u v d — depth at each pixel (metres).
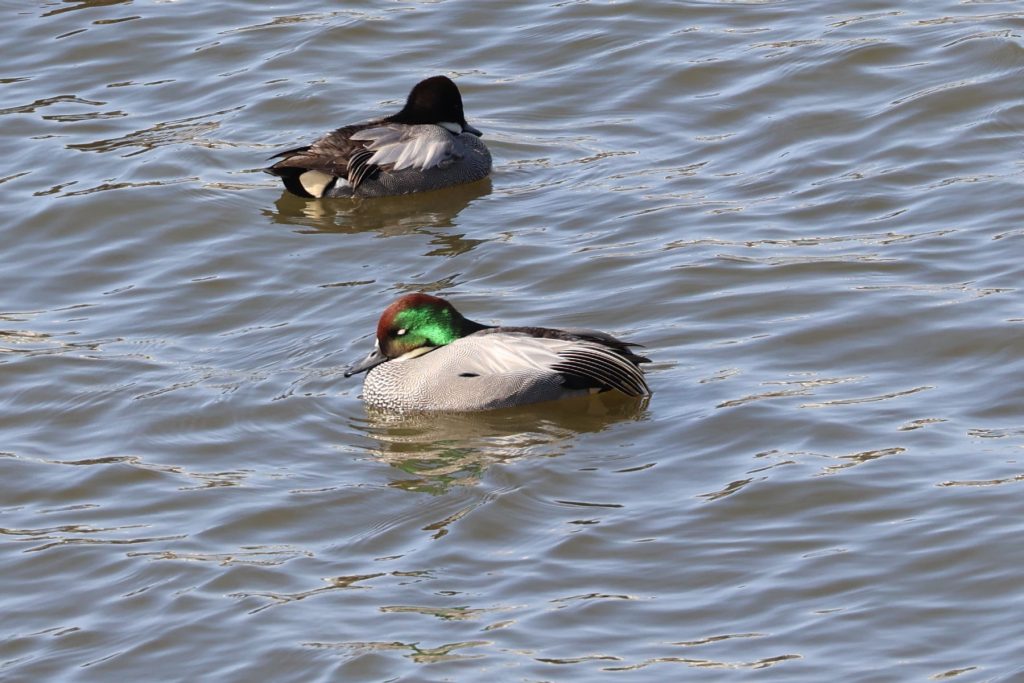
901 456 13.59
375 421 15.05
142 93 23.00
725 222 18.48
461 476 13.88
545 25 24.11
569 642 11.36
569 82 22.62
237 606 12.13
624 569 12.28
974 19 23.02
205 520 13.43
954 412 14.30
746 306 16.52
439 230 19.19
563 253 18.08
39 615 12.32
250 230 19.41
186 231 19.39
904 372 15.10
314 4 25.31
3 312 17.62
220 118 22.22
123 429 15.02
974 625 11.31
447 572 12.40
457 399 15.02
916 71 21.69
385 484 13.83
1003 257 17.08
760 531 12.69
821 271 17.09
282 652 11.48
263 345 16.56
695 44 23.17
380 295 17.42
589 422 14.71
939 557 12.13
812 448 13.86
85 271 18.55
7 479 14.24
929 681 10.68
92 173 20.77
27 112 22.47
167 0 25.67
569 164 20.66
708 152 20.52
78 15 25.14
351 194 20.30
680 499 13.24
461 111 21.28
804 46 22.64
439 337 15.41
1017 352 15.17
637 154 20.67
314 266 18.36
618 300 16.86
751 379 15.16
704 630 11.45
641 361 14.94
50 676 11.55
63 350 16.58
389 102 22.34
